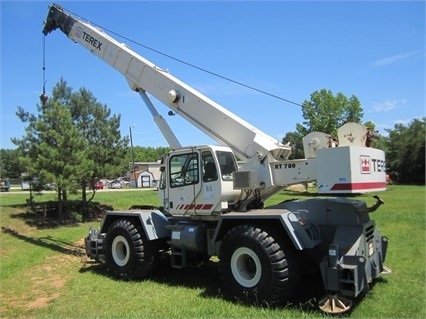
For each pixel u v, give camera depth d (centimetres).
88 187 2106
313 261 719
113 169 2003
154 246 842
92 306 667
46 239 1378
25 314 637
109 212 899
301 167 715
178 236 800
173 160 845
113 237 862
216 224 791
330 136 688
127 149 2106
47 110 1731
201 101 860
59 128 1728
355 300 652
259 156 765
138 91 997
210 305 654
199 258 867
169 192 848
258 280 643
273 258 630
